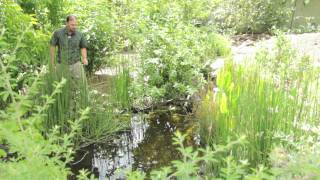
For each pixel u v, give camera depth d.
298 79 4.29
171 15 7.52
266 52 5.34
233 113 3.92
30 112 4.12
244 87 4.04
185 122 5.67
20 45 1.76
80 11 7.55
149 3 8.27
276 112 3.62
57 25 6.89
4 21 4.89
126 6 8.02
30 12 6.19
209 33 9.68
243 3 12.61
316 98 3.88
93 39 7.36
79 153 4.78
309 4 12.45
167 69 6.44
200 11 9.69
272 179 1.25
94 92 5.40
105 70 7.58
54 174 1.41
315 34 9.81
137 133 5.43
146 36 6.71
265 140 3.51
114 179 4.25
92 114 5.12
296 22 12.61
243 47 10.23
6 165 1.35
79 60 5.75
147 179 3.72
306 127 3.50
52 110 4.66
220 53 8.70
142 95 6.14
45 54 5.46
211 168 3.43
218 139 4.11
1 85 1.53
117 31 7.50
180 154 4.79
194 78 6.39
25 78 4.34
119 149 4.98
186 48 6.50
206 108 4.82
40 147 1.42
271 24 12.55
